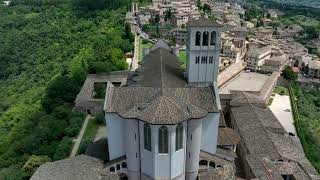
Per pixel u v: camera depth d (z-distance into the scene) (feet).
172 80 379.76
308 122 522.47
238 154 400.47
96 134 444.96
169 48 561.43
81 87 592.19
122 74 603.67
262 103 467.93
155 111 283.38
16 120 604.90
